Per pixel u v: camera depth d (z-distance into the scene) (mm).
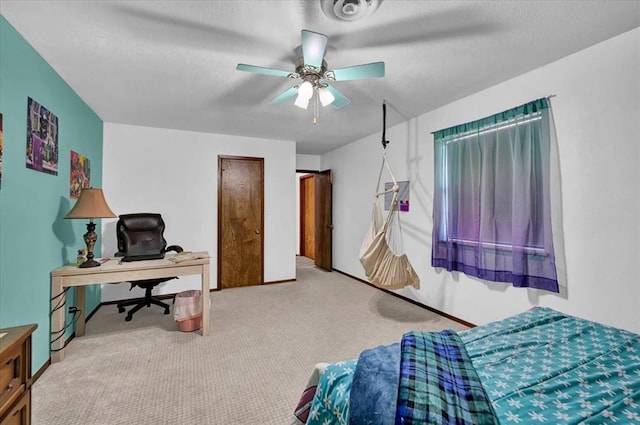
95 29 1954
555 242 2371
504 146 2734
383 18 1827
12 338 1163
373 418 947
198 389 2039
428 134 3654
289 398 1955
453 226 3270
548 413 981
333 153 6055
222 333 2982
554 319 1729
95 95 3070
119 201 4059
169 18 1842
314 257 7090
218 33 1998
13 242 1941
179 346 2688
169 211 4340
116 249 4016
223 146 4691
